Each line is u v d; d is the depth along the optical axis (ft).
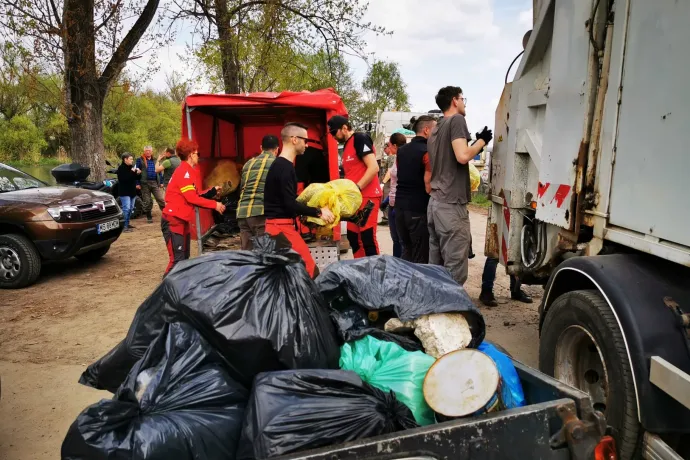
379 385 7.00
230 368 7.04
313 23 46.09
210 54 43.01
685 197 7.73
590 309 9.13
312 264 16.20
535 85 13.65
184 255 21.80
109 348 16.34
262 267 7.75
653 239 8.45
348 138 20.11
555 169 11.78
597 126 10.16
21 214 23.04
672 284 8.59
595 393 9.84
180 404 6.38
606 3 9.98
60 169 36.55
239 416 6.57
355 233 20.71
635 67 8.98
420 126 18.34
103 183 39.70
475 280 23.89
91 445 5.83
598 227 10.09
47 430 11.60
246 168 19.38
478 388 6.54
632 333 8.13
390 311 8.43
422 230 18.38
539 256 13.39
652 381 7.80
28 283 23.39
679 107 7.89
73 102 43.73
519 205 14.78
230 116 26.14
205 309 7.06
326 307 8.39
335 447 5.60
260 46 44.75
